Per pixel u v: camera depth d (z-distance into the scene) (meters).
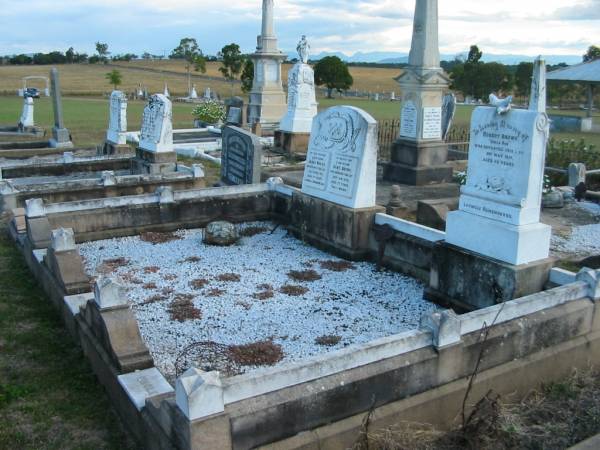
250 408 4.21
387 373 4.85
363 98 70.69
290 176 16.34
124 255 9.82
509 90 56.59
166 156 15.30
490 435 4.95
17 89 59.66
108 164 17.47
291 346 6.61
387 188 15.82
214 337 6.82
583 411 5.51
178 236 10.98
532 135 6.67
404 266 9.02
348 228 9.62
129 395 5.12
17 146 21.28
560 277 6.92
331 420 4.60
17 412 5.48
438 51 16.22
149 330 6.97
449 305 7.69
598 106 57.09
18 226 10.61
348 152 9.73
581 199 14.69
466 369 5.39
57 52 117.31
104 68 103.75
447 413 5.24
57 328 7.21
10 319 7.40
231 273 8.99
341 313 7.56
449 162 19.67
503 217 7.06
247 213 11.98
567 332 6.19
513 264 6.91
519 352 5.79
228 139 14.12
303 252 10.17
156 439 4.55
